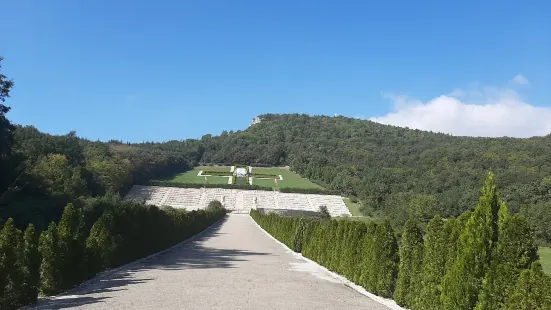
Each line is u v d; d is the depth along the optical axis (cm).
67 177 4497
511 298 566
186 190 10988
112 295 947
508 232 611
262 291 1041
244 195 11100
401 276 930
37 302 899
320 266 1725
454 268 682
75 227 1166
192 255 1992
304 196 11194
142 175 11369
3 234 856
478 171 6519
